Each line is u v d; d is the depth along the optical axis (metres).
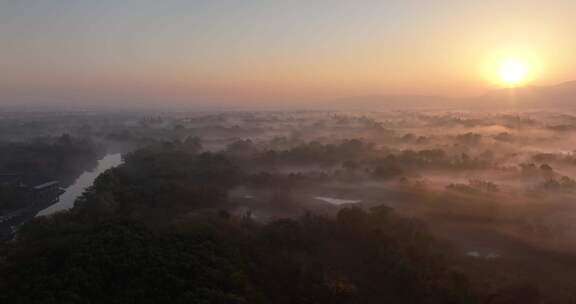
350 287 95.75
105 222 114.38
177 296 82.00
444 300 93.19
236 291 86.12
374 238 116.38
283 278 100.19
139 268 89.81
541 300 93.94
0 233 156.00
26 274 91.62
